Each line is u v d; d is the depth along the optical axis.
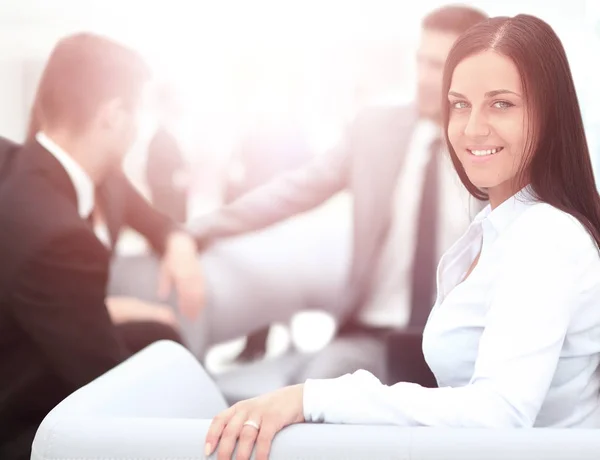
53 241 1.80
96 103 2.26
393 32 4.09
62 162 2.08
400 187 3.46
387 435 0.92
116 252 3.52
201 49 4.20
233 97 4.15
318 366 3.03
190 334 3.60
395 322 3.41
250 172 4.07
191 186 4.08
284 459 0.92
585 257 1.03
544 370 0.97
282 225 3.95
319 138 4.10
